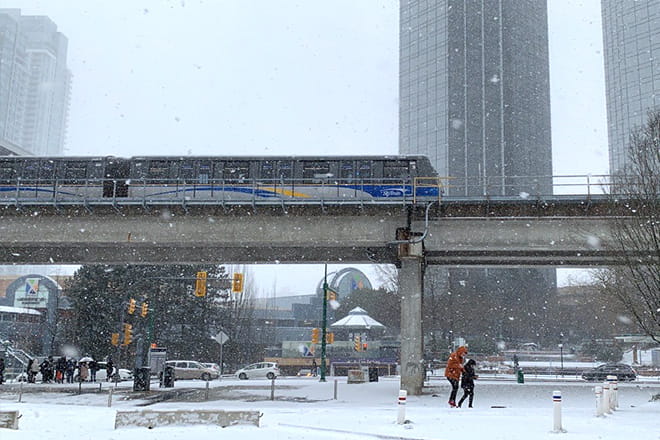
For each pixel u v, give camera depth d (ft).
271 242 109.50
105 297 219.61
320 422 53.42
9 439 41.81
